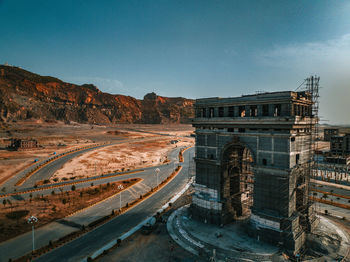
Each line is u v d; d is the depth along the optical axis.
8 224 58.56
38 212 66.00
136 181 98.56
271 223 46.59
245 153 60.56
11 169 112.75
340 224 56.38
